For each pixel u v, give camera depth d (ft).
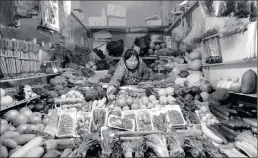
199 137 4.59
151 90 6.63
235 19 5.77
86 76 9.57
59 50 9.06
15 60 5.68
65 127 5.01
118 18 14.28
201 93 6.55
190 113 5.56
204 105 5.93
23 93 5.74
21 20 6.99
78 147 4.34
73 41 11.23
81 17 13.41
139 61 8.04
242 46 5.93
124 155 4.17
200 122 5.32
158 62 10.60
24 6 5.57
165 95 6.30
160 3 15.08
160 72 9.83
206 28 7.51
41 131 4.82
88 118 5.34
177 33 10.11
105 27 14.30
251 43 5.21
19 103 5.40
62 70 8.96
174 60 10.31
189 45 8.53
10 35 6.49
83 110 5.72
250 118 4.88
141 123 5.20
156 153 4.17
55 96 6.66
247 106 5.29
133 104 5.89
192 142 4.33
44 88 7.30
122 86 7.50
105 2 15.10
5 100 4.82
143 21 15.19
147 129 5.02
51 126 4.98
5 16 5.26
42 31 6.35
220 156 4.05
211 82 8.11
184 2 9.87
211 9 5.35
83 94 6.80
